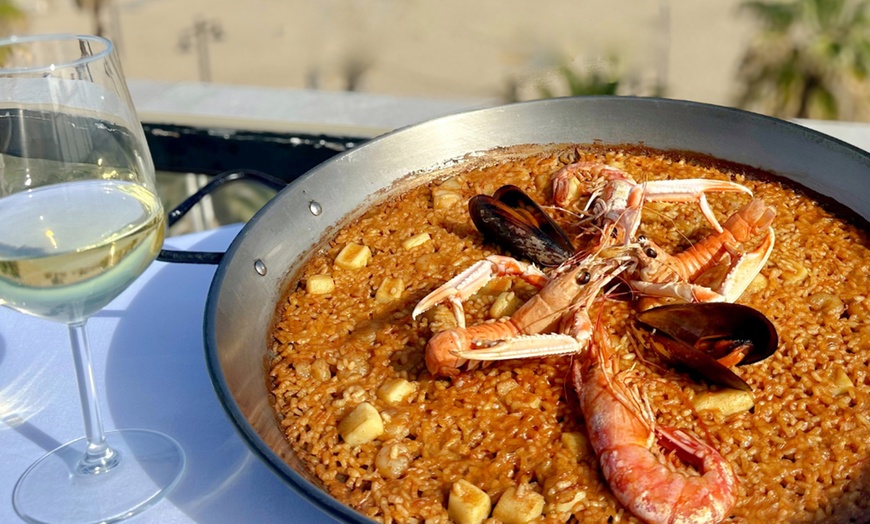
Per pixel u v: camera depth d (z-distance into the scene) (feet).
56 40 1.71
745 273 1.98
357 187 2.35
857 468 1.70
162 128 3.64
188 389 1.89
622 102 2.49
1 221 1.59
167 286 2.18
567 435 1.76
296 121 3.71
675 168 2.45
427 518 1.67
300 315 2.10
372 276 2.19
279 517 1.64
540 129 2.52
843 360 1.90
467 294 1.96
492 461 1.76
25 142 1.64
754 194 2.34
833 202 2.28
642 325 1.98
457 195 2.40
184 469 1.71
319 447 1.80
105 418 1.84
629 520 1.62
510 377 1.89
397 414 1.85
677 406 1.82
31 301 1.58
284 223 2.16
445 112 3.78
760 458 1.73
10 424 1.84
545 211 2.37
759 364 1.89
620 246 1.98
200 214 4.83
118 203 1.65
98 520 1.62
